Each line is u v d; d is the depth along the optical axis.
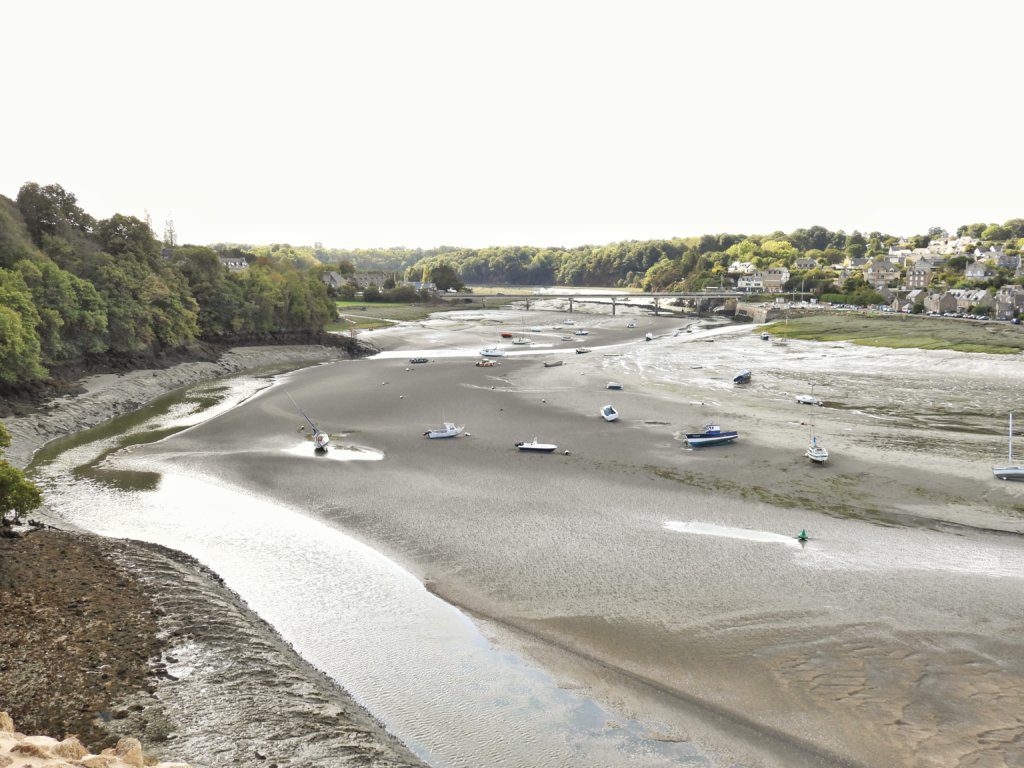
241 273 127.19
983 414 67.31
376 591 32.88
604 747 22.22
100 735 21.06
